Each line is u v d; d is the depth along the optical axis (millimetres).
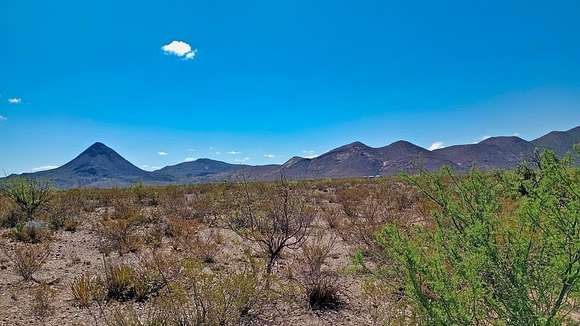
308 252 8031
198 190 26438
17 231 12258
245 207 9523
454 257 3275
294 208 8688
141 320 5660
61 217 14750
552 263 2803
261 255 8562
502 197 3498
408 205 12031
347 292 6637
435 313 2959
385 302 5430
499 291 2965
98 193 25500
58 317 5992
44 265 9016
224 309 5156
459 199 3730
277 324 5543
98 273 8383
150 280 7004
